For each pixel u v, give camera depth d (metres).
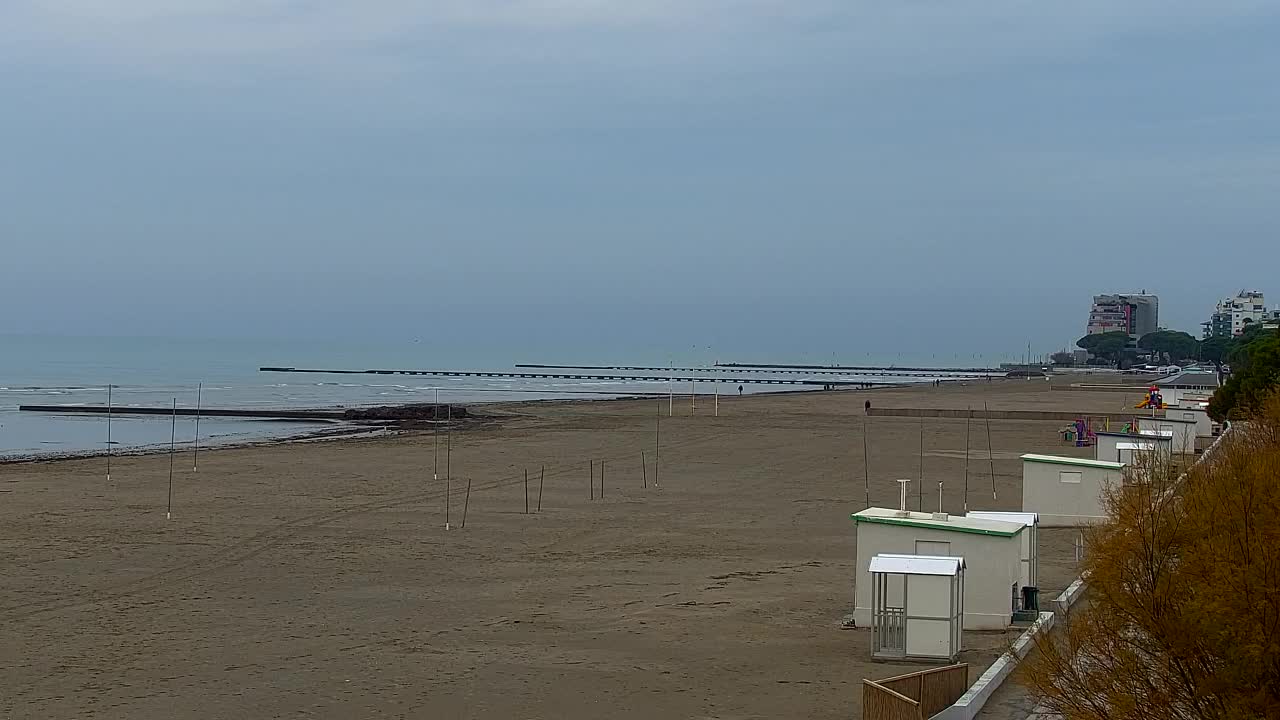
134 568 38.06
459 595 34.16
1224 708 13.91
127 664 26.20
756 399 159.62
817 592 34.56
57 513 50.28
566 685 24.48
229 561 39.47
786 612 31.72
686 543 43.66
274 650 27.53
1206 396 111.50
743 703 23.11
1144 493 15.66
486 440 91.00
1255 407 30.70
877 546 29.83
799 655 26.94
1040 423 109.31
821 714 22.34
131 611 31.77
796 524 48.53
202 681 24.81
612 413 127.56
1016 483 63.25
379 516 50.16
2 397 154.75
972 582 29.12
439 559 40.12
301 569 38.16
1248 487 14.77
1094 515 46.72
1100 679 15.07
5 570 37.38
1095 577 15.63
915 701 18.89
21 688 24.20
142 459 74.81
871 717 19.64
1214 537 14.47
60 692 23.92
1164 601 14.54
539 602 33.16
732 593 34.41
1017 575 29.91
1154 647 14.73
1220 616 13.79
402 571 37.94
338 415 123.88
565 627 29.95
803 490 60.12
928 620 26.06
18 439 95.75
